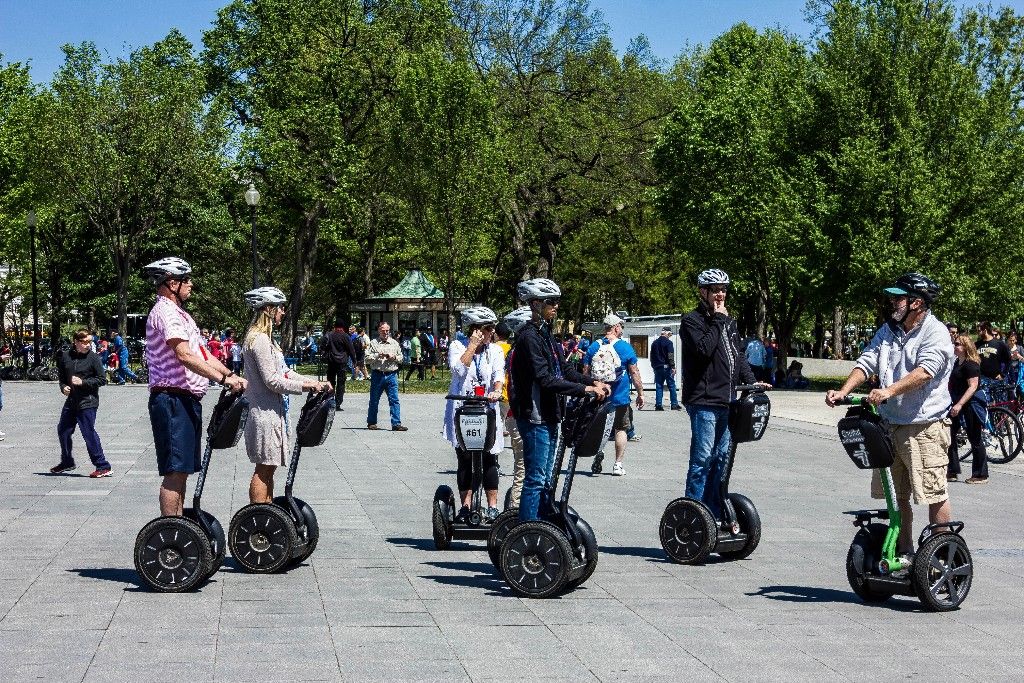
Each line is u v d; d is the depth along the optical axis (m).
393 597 7.92
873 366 8.01
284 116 52.53
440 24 51.88
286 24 53.47
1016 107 42.81
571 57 51.16
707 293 9.48
